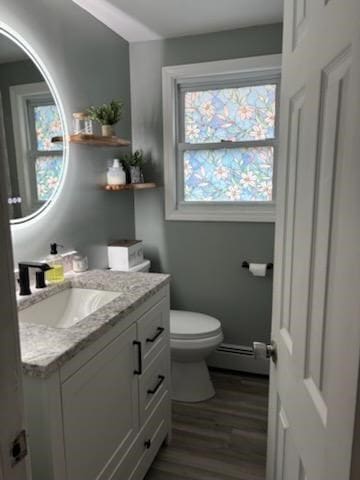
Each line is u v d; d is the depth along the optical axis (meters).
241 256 2.57
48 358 0.97
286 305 1.01
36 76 1.66
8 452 0.53
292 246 0.94
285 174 1.02
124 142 2.12
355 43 0.54
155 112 2.56
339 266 0.59
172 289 2.76
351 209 0.55
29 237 1.64
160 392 1.78
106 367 1.25
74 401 1.08
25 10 1.57
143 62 2.53
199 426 2.08
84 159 2.05
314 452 0.74
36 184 1.68
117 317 1.28
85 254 2.10
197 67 2.43
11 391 0.53
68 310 1.67
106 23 2.20
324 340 0.69
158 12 2.08
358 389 0.52
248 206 2.55
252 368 2.64
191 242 2.66
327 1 0.67
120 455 1.39
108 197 2.34
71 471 1.08
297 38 0.89
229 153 2.57
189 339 2.18
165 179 2.62
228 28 2.32
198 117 2.60
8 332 0.52
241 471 1.76
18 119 1.56
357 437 0.53
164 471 1.76
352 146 0.55
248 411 2.21
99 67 2.17
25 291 1.49
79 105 1.98
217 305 2.67
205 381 2.35
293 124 0.93
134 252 2.40
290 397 0.95
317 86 0.73
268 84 2.42
